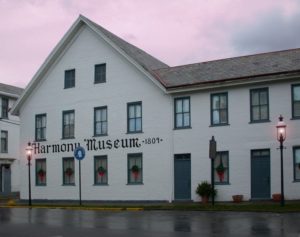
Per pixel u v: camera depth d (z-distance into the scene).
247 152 26.53
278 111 25.94
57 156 33.25
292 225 15.92
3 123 45.34
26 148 32.91
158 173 29.05
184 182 28.23
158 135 29.25
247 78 26.41
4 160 45.00
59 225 17.47
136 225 16.92
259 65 27.69
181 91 28.30
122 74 30.95
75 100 32.78
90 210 25.08
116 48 30.91
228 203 25.67
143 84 30.06
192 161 28.02
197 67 30.25
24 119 35.09
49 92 34.06
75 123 32.66
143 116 29.89
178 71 30.42
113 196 30.56
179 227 16.06
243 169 26.55
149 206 24.98
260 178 26.09
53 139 33.53
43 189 33.66
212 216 19.45
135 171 29.84
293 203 23.38
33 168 34.25
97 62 32.06
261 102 26.52
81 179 31.89
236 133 26.91
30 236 14.70
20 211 25.00
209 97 27.88
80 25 32.56
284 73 25.50
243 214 20.02
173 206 24.23
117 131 30.83
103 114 31.64
